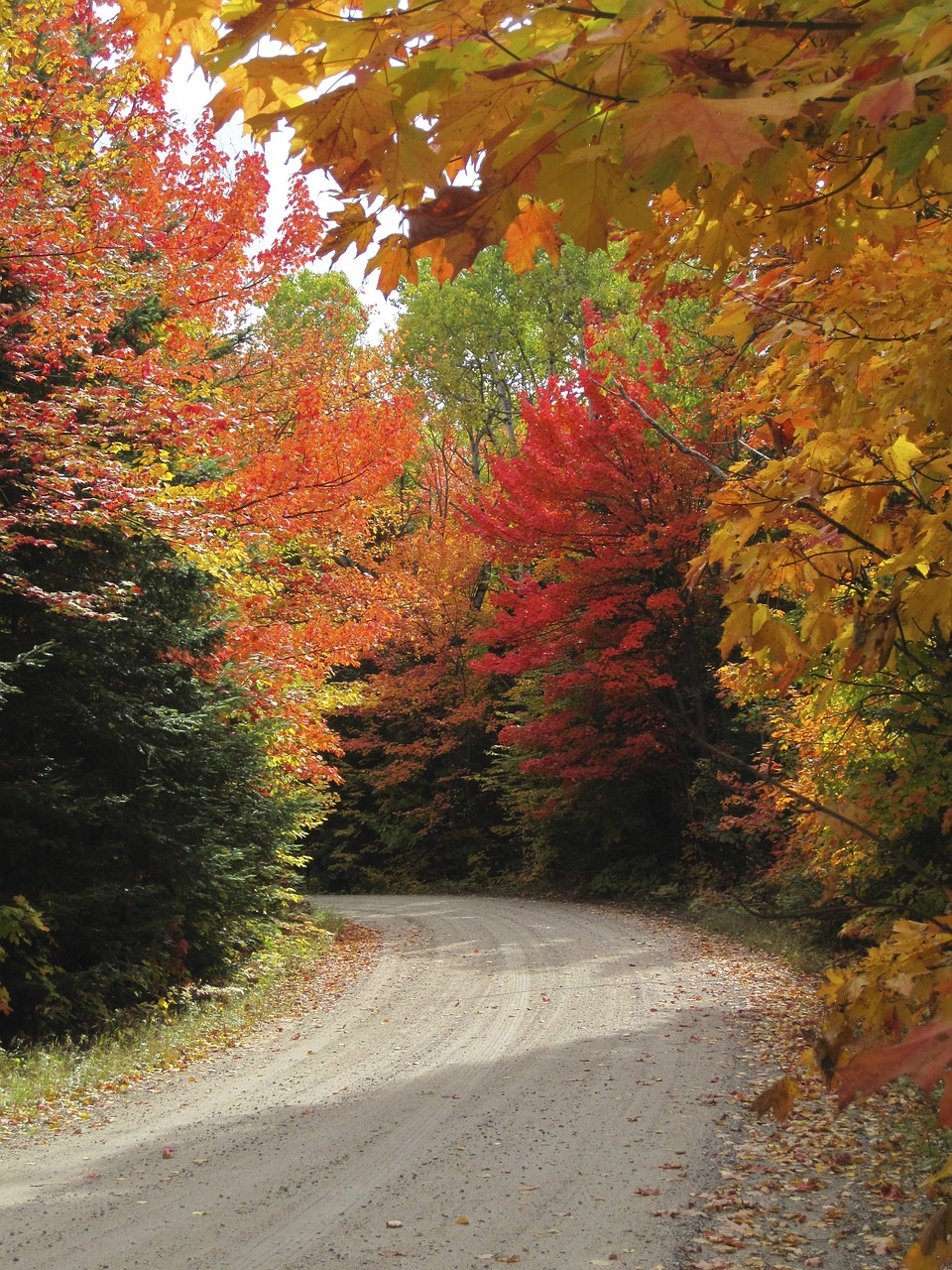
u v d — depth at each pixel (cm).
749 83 140
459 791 3150
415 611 2861
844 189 187
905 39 137
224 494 1273
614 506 1892
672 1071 825
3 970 1027
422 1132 686
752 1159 605
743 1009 1071
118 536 1059
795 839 1182
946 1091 133
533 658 1984
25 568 1053
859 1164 583
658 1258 471
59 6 945
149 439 1002
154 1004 1153
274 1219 533
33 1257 488
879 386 257
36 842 1086
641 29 133
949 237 247
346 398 1927
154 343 1226
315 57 150
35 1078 848
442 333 3152
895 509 265
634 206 154
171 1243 503
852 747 826
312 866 3331
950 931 206
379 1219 530
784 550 246
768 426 291
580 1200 550
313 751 1532
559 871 2689
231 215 1224
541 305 2995
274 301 2877
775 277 293
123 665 1127
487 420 3353
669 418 1354
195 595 1201
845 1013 214
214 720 1232
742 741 2061
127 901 1148
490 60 152
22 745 1123
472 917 2127
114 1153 658
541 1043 953
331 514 1475
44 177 926
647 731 2103
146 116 1077
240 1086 842
